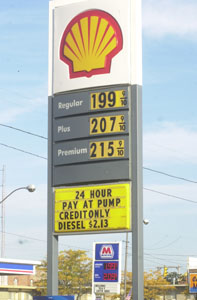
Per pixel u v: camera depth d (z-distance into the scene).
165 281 103.12
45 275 90.06
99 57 27.78
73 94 28.30
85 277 88.81
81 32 28.30
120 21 27.52
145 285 102.31
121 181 27.16
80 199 27.73
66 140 28.27
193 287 84.56
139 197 26.72
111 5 27.72
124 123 27.09
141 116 27.20
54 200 28.33
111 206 26.98
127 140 27.00
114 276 32.81
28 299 88.75
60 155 28.31
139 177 26.77
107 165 27.27
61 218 28.06
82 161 27.72
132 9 27.45
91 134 27.67
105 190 27.22
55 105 28.67
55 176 28.39
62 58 28.70
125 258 69.38
